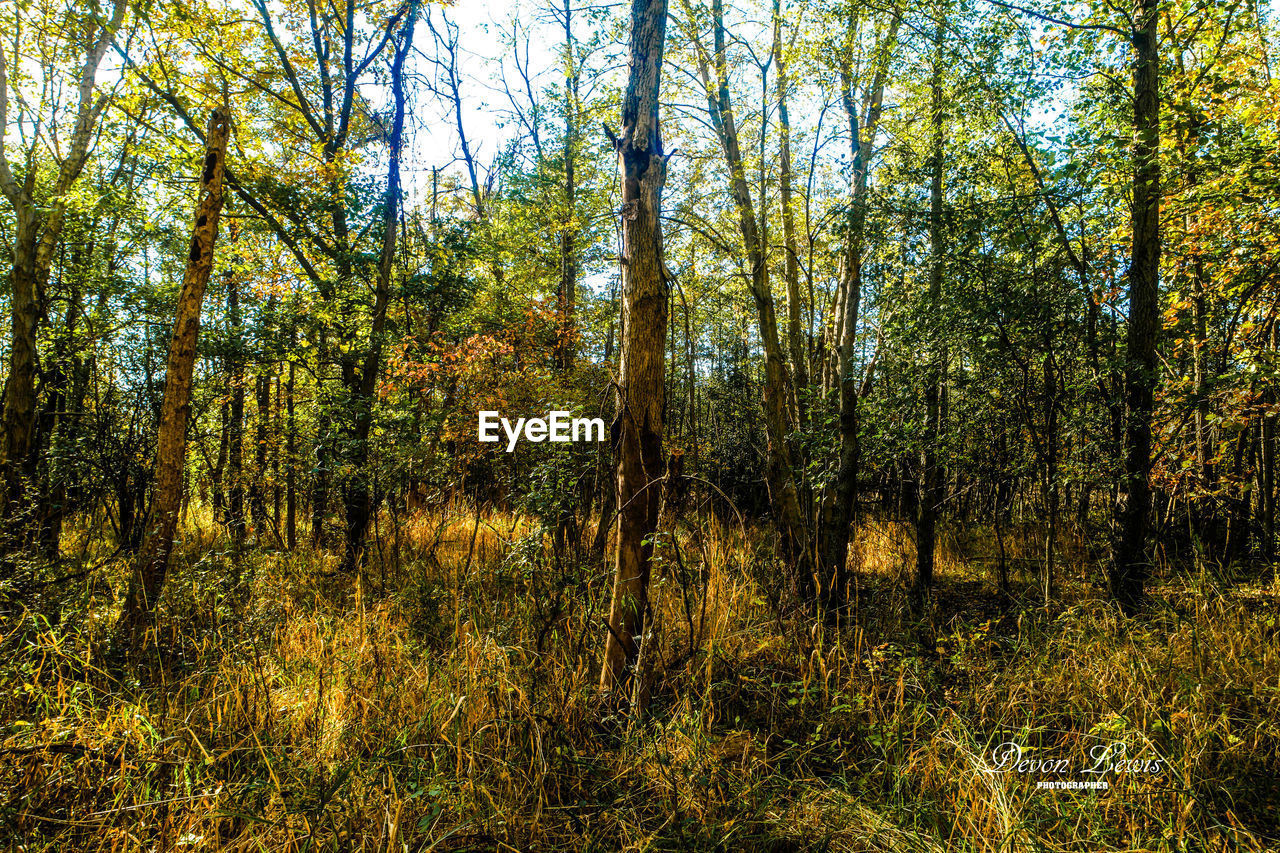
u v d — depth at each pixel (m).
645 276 3.91
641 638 3.93
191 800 2.76
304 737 3.54
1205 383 5.75
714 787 3.19
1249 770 3.27
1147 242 5.83
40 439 7.67
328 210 8.41
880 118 7.64
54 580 4.85
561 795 3.31
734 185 7.05
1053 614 5.77
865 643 5.26
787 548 6.47
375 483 7.45
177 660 4.30
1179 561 6.77
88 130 7.40
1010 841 2.72
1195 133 5.70
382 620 5.21
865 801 3.30
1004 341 6.21
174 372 4.60
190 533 8.80
